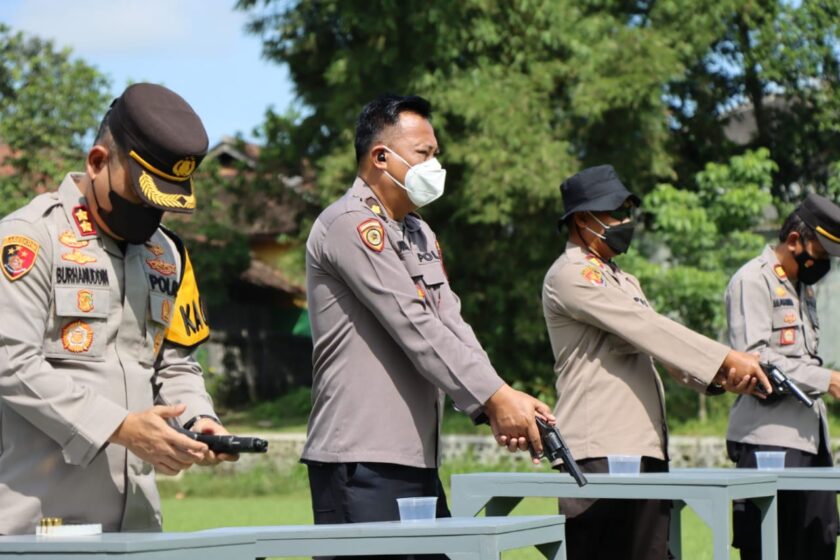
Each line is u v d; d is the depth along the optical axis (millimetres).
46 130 21844
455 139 18656
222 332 25938
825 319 19000
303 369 28422
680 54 18797
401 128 4566
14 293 3482
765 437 6562
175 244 3941
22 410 3443
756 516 6594
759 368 5520
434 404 4539
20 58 22062
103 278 3631
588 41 18484
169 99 3615
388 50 18531
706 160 21125
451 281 20297
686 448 16203
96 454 3420
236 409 25422
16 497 3527
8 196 21828
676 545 6141
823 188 20953
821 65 20125
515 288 19438
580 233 5746
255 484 16734
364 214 4441
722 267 16953
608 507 5484
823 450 6660
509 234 19828
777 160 20906
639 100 17953
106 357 3635
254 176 22266
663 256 19391
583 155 19141
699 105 20969
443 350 4301
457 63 19078
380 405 4406
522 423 4238
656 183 19344
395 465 4379
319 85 20844
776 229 19812
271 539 3672
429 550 3617
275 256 27906
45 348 3559
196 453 3381
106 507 3607
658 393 5695
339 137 19719
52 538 3121
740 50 20234
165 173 3564
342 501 4383
